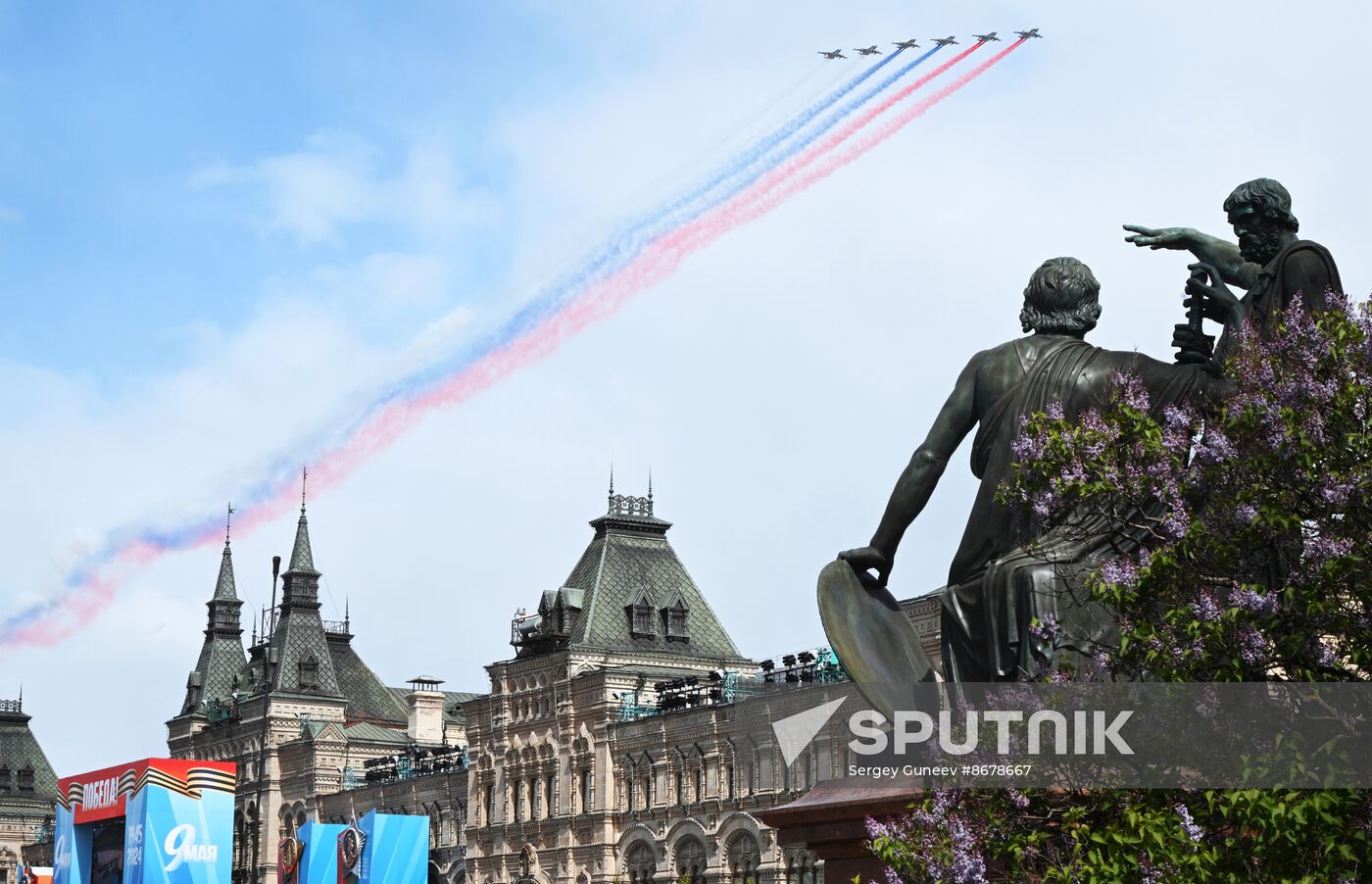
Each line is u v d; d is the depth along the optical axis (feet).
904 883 54.03
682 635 340.59
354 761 414.41
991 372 61.52
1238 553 56.13
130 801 282.36
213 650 486.38
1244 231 61.57
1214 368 60.59
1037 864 53.67
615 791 315.37
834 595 61.16
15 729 552.00
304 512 451.94
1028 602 57.41
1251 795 49.37
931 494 61.93
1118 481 57.11
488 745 350.43
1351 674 54.24
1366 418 55.72
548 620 339.16
